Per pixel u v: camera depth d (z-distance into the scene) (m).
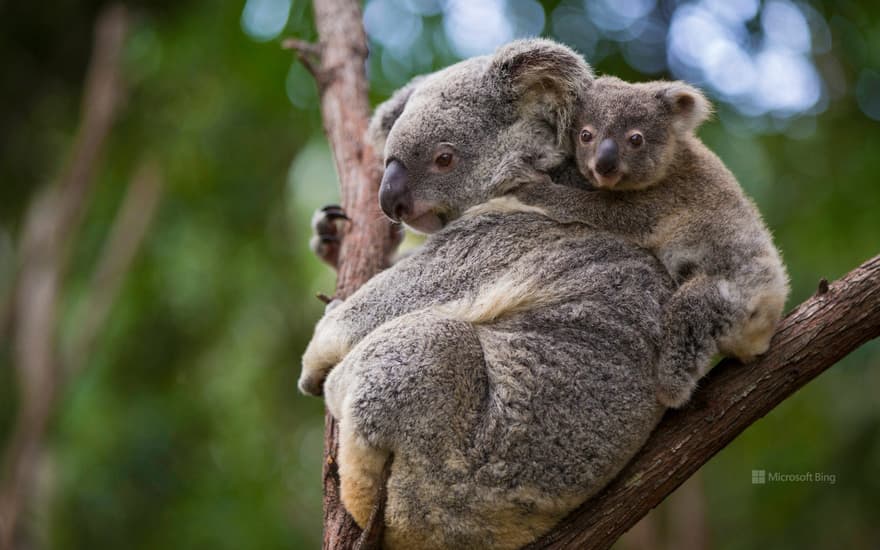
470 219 4.93
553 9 10.81
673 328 4.36
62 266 11.77
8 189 13.05
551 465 4.39
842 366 10.16
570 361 4.48
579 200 4.79
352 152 6.54
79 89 12.81
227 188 12.84
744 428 4.44
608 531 4.38
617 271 4.59
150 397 13.13
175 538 12.24
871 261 4.49
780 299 4.33
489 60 5.20
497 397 4.48
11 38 12.20
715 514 11.89
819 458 10.25
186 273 13.01
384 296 4.82
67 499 12.02
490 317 4.65
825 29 10.73
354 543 4.76
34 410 11.29
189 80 12.48
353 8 7.30
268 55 11.62
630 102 4.82
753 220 4.54
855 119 10.66
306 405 13.52
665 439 4.46
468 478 4.42
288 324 13.44
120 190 13.37
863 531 10.07
